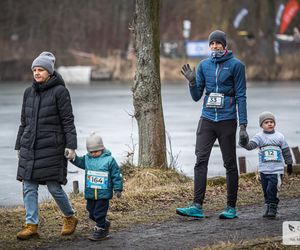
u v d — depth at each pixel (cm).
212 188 2117
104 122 4656
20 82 10194
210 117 1725
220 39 1714
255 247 1413
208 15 11700
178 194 1991
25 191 1559
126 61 10925
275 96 7006
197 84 1755
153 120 2277
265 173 1733
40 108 1542
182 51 11012
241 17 11031
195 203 1728
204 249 1408
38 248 1488
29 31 12075
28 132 1545
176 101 6538
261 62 10550
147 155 2283
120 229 1638
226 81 1714
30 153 1538
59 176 1542
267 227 1625
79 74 10631
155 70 2272
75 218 1596
